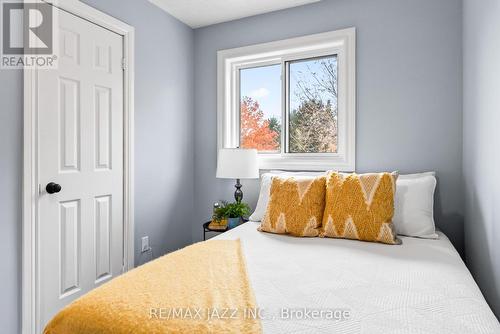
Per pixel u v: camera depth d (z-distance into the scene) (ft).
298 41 8.48
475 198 5.65
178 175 9.42
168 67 8.93
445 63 7.00
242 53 9.27
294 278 3.80
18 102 5.26
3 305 5.06
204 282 3.47
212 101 9.84
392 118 7.50
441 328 2.65
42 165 5.63
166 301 2.99
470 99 6.00
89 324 2.78
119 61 7.32
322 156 8.63
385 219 5.55
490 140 4.55
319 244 5.47
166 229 8.93
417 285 3.58
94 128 6.71
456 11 6.89
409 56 7.32
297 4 8.48
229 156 8.19
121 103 7.38
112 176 7.16
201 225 10.07
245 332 2.51
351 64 7.84
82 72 6.41
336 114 8.56
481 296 3.32
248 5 8.54
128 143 7.53
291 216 6.16
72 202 6.26
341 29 7.97
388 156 7.55
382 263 4.40
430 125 7.15
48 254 5.75
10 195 5.15
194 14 9.06
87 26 6.50
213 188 9.90
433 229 5.98
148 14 8.17
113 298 3.05
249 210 8.75
